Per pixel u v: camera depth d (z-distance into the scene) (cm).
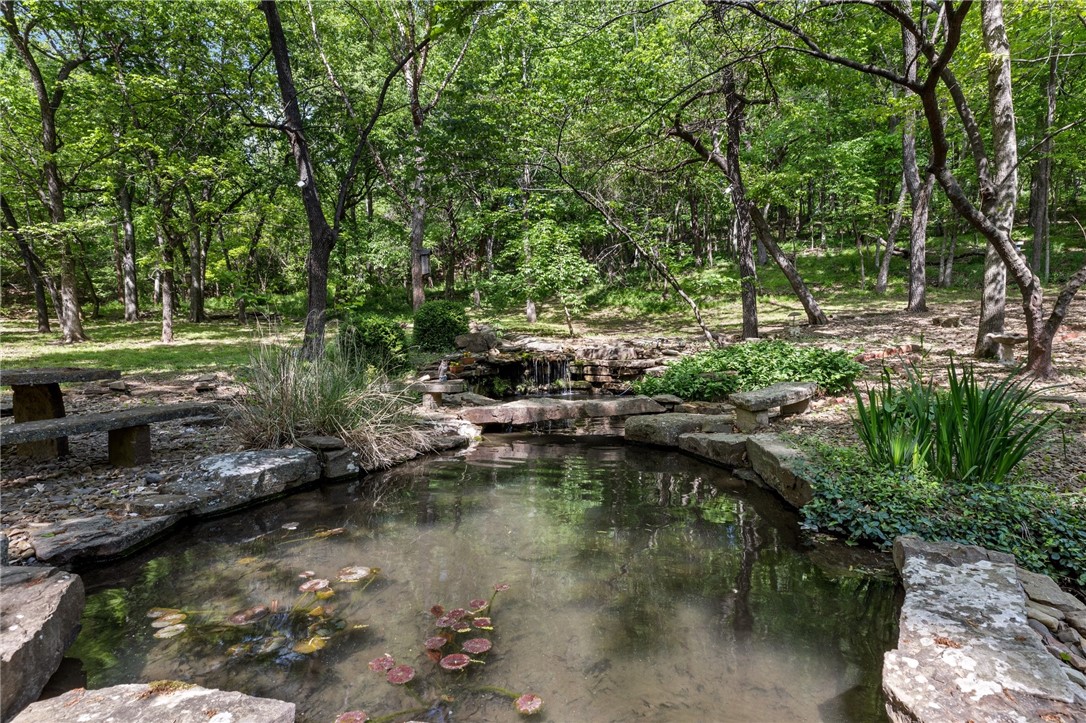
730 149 984
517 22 1351
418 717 180
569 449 570
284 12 1464
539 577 282
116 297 2655
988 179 680
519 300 2138
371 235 2077
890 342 920
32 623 192
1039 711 152
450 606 252
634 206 1351
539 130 1129
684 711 182
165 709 164
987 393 344
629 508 388
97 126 1220
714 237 2394
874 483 339
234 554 312
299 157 827
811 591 266
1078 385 566
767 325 1374
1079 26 743
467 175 1498
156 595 264
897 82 507
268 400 487
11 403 532
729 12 659
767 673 203
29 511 341
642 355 1065
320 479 455
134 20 1212
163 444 501
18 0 1112
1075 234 1905
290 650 218
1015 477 340
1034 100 1360
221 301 2617
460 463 517
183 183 1348
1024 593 225
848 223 1912
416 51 820
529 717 179
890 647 220
